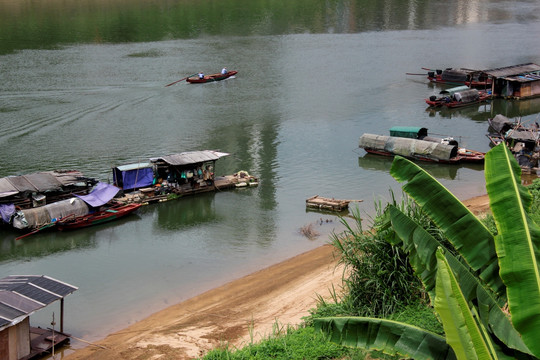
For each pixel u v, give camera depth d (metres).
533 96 63.12
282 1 122.25
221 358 17.45
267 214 35.12
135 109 56.69
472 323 9.23
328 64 75.62
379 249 17.89
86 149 45.78
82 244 32.06
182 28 96.81
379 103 59.56
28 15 104.56
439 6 120.56
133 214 36.06
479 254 11.89
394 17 109.19
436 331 15.62
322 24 101.94
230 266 28.53
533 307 9.78
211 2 119.94
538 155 40.31
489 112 57.75
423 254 12.48
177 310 24.20
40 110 55.47
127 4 116.75
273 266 28.11
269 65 75.00
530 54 80.44
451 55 80.62
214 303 24.45
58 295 21.05
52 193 35.81
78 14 106.62
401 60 77.94
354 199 36.88
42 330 22.14
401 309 17.27
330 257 28.19
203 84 66.06
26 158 43.62
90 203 34.62
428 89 64.81
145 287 26.70
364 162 43.97
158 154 44.88
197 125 52.25
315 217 34.41
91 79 66.44
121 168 38.66
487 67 73.75
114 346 21.39
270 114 55.66
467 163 43.75
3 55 76.69
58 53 78.50
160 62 75.00
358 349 15.65
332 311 18.77
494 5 122.69
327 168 42.69
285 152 46.09
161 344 20.98
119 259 29.98
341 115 55.50
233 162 43.84
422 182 12.53
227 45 85.62
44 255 30.77
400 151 44.34
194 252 30.45
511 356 11.17
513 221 10.73
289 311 22.36
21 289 20.94
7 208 33.88
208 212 35.88
